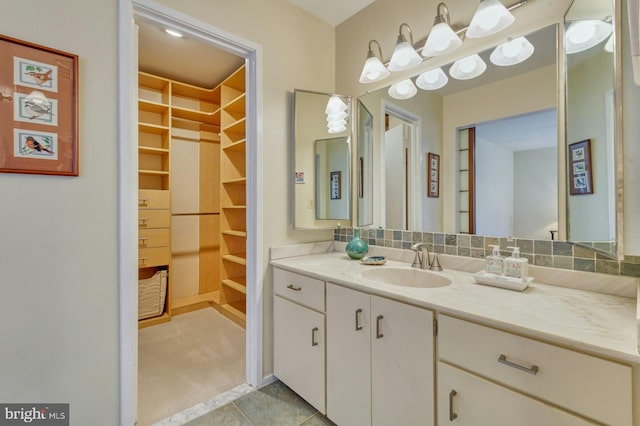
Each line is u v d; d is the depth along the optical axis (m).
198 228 3.39
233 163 3.22
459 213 1.52
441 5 1.46
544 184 1.24
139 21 1.44
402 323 1.13
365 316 1.27
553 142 1.22
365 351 1.27
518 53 1.33
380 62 1.74
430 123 1.64
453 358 0.99
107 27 1.27
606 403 0.71
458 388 0.98
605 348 0.70
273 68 1.86
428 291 1.16
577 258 1.16
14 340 1.09
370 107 1.98
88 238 1.23
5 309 1.08
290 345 1.68
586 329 0.79
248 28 1.74
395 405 1.16
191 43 2.39
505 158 1.36
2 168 1.06
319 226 2.01
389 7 1.87
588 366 0.73
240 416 1.53
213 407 1.60
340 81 2.19
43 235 1.14
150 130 2.94
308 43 2.06
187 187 3.32
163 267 2.95
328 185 2.04
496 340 0.89
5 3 1.07
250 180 1.81
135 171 1.37
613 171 0.85
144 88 2.99
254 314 1.79
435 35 1.40
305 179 1.97
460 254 1.51
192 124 3.35
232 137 3.15
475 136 1.46
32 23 1.11
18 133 1.08
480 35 1.31
